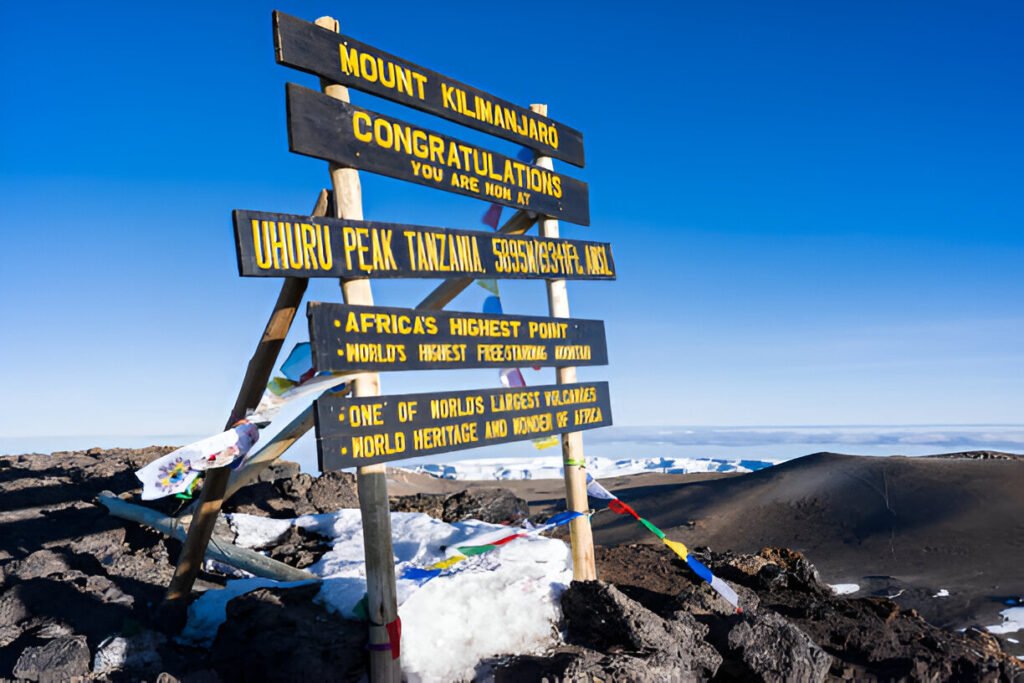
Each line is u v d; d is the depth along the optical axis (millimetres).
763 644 8000
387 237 6891
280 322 6922
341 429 6309
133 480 12273
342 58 6762
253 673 6727
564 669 6801
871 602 10438
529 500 28500
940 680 8750
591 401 9375
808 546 22516
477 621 7414
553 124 9422
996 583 17859
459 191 7812
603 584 7758
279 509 11594
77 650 6672
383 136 7027
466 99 8156
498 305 8195
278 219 6031
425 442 7062
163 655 6988
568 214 9461
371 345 6605
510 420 8078
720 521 25312
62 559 9047
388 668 6625
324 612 7410
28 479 12055
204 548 7629
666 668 7254
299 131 6246
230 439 6617
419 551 9125
